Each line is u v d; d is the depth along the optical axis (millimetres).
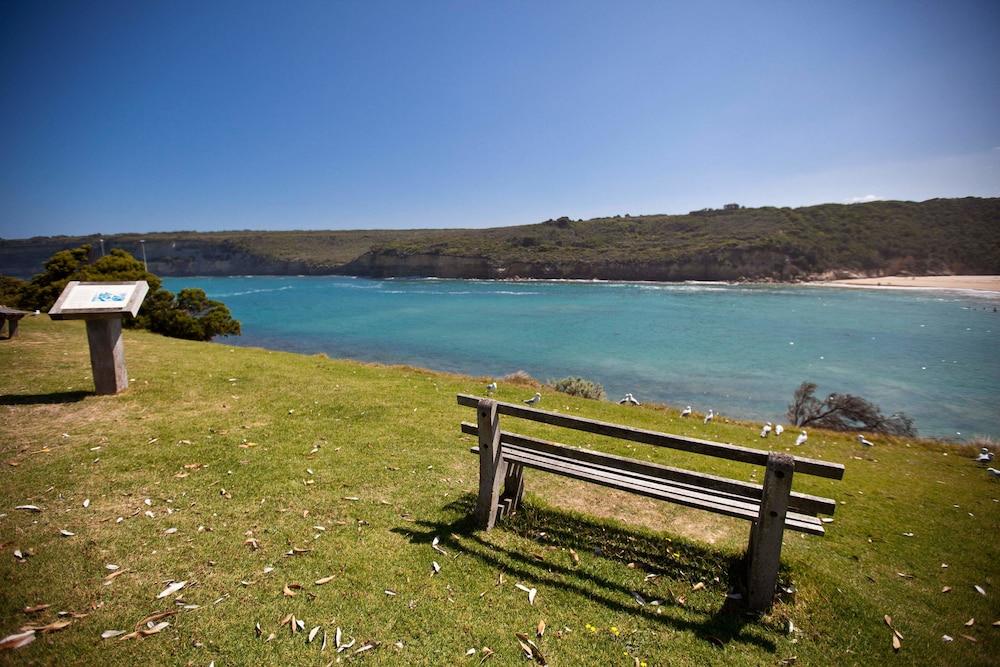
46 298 28531
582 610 3766
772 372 35938
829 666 3330
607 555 4559
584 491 6086
